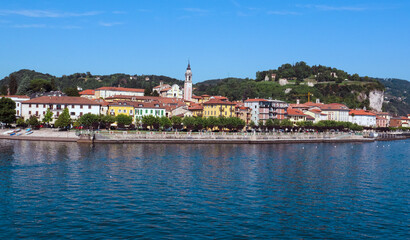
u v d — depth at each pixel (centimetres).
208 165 10325
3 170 8738
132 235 4978
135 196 6775
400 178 9212
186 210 6053
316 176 9238
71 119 18075
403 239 5128
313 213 6122
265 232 5234
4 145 13375
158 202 6444
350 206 6556
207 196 6938
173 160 10988
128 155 11669
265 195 7162
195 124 19588
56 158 10625
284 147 16612
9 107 17825
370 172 10056
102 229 5162
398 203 6775
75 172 8738
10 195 6662
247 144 17400
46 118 18625
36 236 4912
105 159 10706
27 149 12388
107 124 18600
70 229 5153
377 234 5281
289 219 5800
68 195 6744
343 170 10300
